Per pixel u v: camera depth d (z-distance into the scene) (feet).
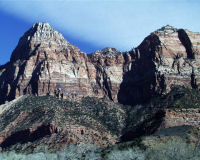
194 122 565.53
